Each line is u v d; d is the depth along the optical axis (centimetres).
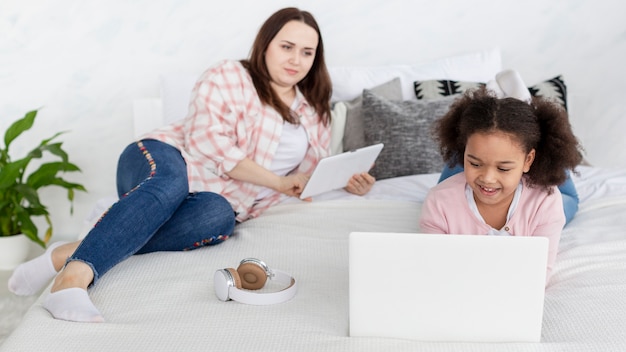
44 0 277
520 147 143
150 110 266
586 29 282
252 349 124
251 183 213
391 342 127
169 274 162
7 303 239
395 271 127
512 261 125
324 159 194
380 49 285
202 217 182
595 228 182
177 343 127
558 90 258
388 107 239
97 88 285
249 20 280
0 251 267
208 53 283
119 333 132
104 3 278
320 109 229
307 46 212
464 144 159
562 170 155
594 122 286
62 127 288
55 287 148
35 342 129
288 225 192
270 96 215
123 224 161
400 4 281
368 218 196
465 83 259
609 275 154
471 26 283
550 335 132
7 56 281
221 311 141
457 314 128
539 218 159
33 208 271
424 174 230
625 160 282
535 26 282
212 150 206
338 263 167
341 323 136
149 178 179
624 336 127
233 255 174
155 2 278
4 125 286
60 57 282
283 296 146
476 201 162
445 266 126
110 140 290
